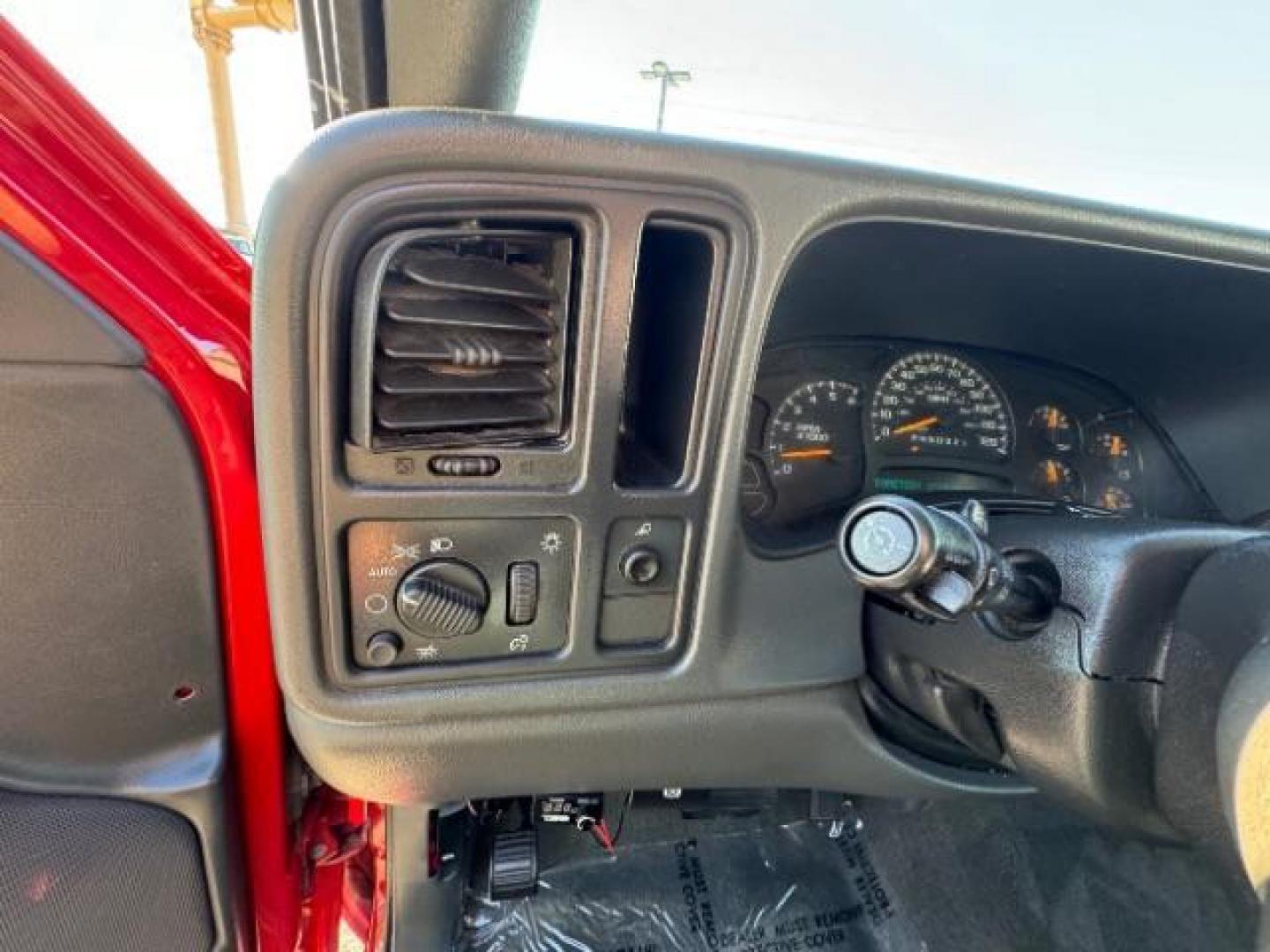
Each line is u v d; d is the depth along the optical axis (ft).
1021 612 2.96
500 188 2.32
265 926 3.71
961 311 4.09
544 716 3.09
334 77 2.78
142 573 2.68
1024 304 4.01
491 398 2.60
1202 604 2.65
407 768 3.04
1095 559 2.86
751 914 4.42
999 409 4.49
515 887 4.20
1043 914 4.62
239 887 3.29
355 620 2.76
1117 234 2.94
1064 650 2.89
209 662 2.90
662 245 3.00
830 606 3.36
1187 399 4.61
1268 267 3.17
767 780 3.67
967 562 2.41
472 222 2.39
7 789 2.84
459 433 2.59
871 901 4.57
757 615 3.25
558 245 2.56
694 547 2.98
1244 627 2.48
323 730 2.89
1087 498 4.73
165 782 2.96
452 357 2.44
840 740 3.59
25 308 2.23
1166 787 2.77
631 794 4.68
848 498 4.19
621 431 3.07
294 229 2.19
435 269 2.39
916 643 3.39
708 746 3.37
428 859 4.00
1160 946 4.47
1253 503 4.70
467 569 2.77
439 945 4.02
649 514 2.87
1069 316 4.10
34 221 2.14
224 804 3.08
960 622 3.22
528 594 2.87
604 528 2.84
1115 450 4.77
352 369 2.39
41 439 2.40
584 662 3.02
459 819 4.37
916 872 4.75
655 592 3.02
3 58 1.97
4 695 2.72
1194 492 4.87
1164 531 2.86
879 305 4.00
